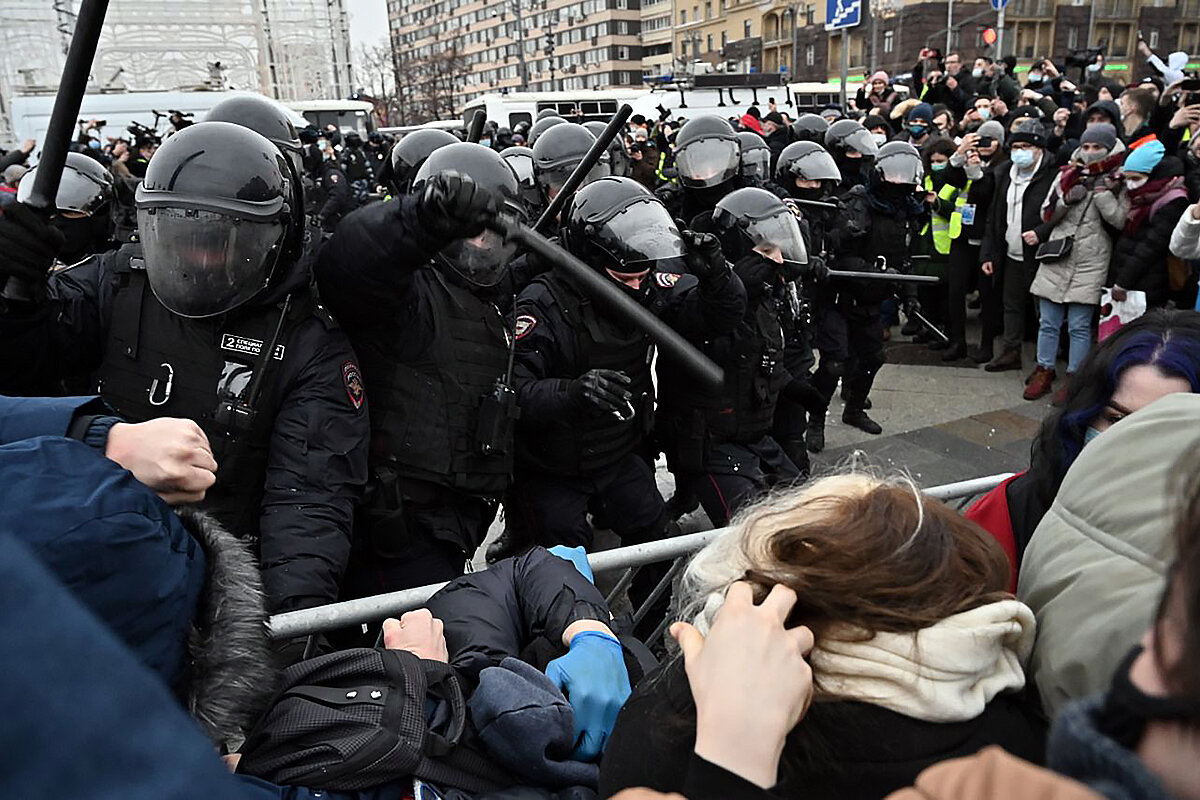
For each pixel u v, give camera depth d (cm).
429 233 177
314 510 181
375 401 211
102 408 119
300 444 183
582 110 1628
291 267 189
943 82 1021
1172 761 50
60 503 82
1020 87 1095
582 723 131
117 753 44
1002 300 594
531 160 425
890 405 534
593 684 133
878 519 91
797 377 405
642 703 96
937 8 3603
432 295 218
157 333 185
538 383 250
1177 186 444
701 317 276
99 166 348
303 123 1199
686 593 109
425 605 168
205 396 183
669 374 296
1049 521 100
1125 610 83
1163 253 450
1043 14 3672
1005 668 88
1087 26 3706
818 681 83
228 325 184
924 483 423
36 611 46
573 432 258
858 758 80
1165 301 468
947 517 94
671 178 819
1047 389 530
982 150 577
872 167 510
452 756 117
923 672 81
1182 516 53
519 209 228
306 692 117
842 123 607
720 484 296
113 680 46
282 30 2369
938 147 635
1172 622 51
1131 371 133
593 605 151
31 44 1670
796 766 80
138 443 111
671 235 259
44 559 78
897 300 618
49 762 42
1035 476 146
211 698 94
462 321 221
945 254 618
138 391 185
